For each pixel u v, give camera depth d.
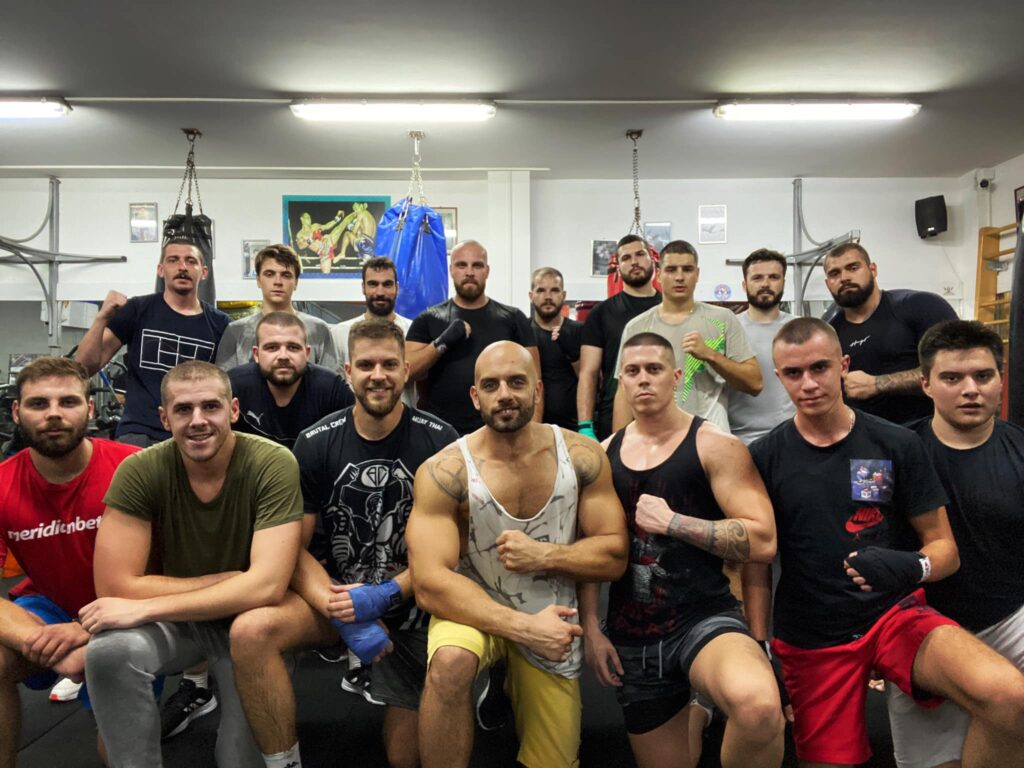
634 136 5.02
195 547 2.08
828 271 3.02
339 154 5.30
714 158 5.48
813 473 1.94
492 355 1.96
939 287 6.00
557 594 2.05
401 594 2.06
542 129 4.88
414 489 2.07
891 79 4.21
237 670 1.90
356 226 5.89
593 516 2.04
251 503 2.08
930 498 1.89
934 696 1.82
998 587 1.95
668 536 1.99
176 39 3.68
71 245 5.82
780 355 1.94
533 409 1.97
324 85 4.21
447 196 5.92
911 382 2.75
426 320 3.36
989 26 3.65
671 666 1.98
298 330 2.62
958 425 1.95
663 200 5.98
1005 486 1.92
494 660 2.04
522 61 3.97
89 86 4.19
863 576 1.77
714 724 2.38
